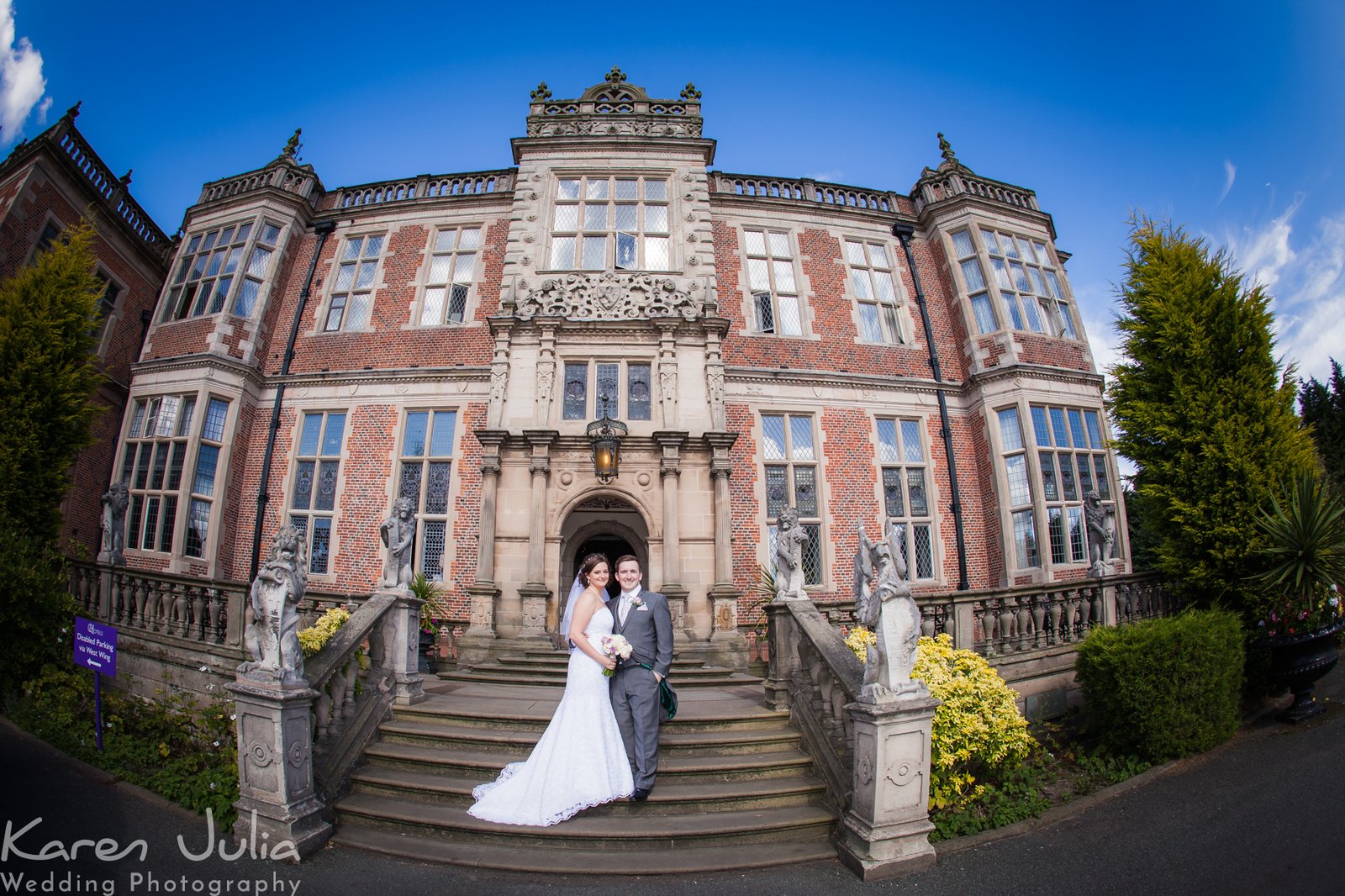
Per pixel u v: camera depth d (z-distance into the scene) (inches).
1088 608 349.1
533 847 194.1
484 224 598.5
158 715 284.7
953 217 614.5
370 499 518.6
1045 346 576.1
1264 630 325.1
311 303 586.2
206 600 334.6
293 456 534.9
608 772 199.6
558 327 476.1
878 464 546.9
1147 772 265.4
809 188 633.0
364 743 241.4
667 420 457.4
